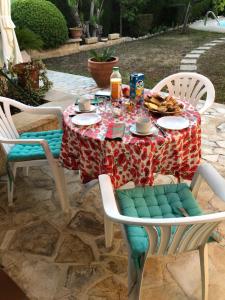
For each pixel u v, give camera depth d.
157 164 1.78
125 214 1.58
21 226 2.18
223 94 4.50
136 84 2.10
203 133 3.38
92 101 2.24
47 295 1.70
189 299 1.65
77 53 7.71
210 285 1.71
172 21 10.32
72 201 2.42
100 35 8.51
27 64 3.71
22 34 4.61
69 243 2.03
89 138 1.75
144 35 9.45
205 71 5.65
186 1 10.46
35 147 2.28
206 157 2.93
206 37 8.84
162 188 1.76
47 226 2.17
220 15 12.13
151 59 6.70
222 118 3.70
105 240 1.98
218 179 1.55
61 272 1.83
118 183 1.80
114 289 1.72
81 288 1.73
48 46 7.18
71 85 5.16
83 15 8.21
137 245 1.40
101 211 2.30
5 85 3.53
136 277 1.45
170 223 1.17
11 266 1.88
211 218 1.18
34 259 1.92
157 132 1.77
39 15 6.79
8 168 2.23
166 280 1.76
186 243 1.38
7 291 1.69
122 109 2.10
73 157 1.97
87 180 1.93
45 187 2.60
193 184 1.76
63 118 2.03
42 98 3.71
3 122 2.34
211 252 1.91
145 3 9.12
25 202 2.42
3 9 3.57
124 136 1.74
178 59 6.59
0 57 3.75
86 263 1.88
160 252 1.38
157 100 2.12
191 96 2.70
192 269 1.82
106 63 4.70
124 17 8.97
